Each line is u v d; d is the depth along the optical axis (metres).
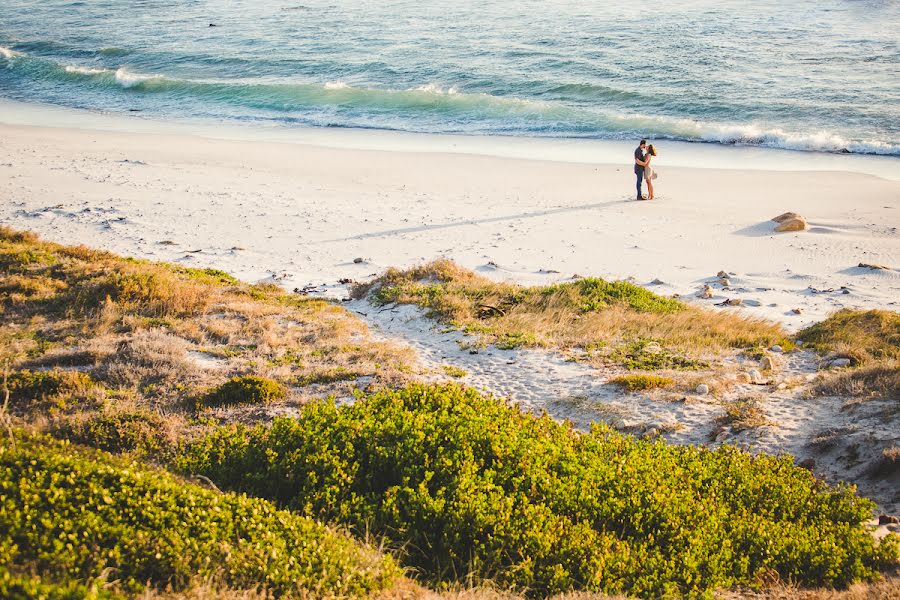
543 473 8.77
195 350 15.09
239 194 32.16
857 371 13.42
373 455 9.05
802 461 10.79
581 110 44.34
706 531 8.00
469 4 79.50
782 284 22.27
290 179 34.56
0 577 4.99
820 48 53.50
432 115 45.62
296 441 9.38
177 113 48.97
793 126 39.19
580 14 70.62
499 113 44.91
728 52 54.12
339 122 45.34
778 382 13.88
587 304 19.22
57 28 78.94
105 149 39.75
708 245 25.81
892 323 16.95
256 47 65.12
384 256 24.94
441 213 29.70
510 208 30.25
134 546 6.11
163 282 18.73
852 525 8.80
